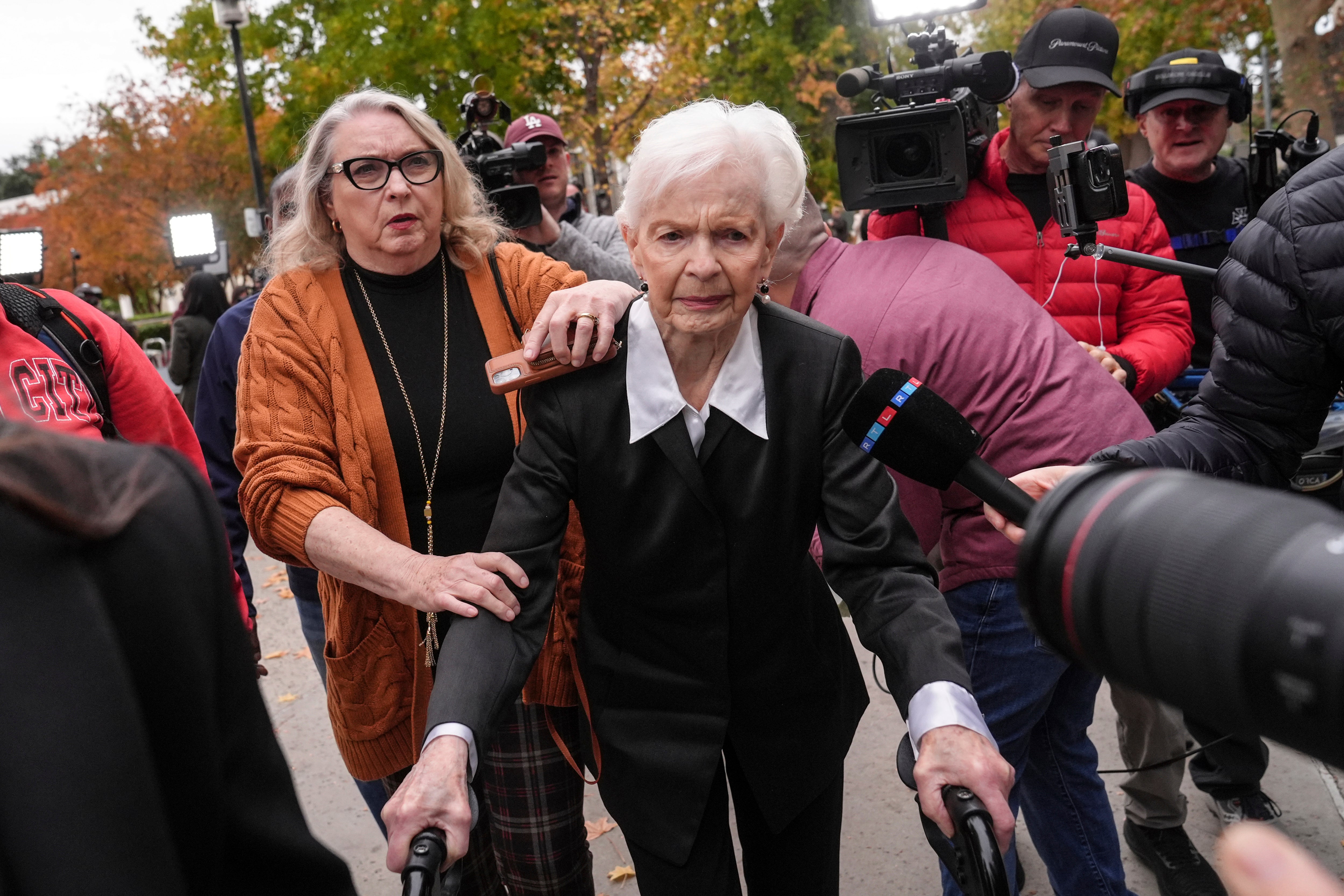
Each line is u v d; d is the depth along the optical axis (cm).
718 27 1584
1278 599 54
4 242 250
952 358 196
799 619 167
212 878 78
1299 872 48
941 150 227
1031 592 72
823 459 159
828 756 171
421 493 197
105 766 66
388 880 309
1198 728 136
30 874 63
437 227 196
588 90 1517
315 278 196
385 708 197
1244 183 351
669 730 165
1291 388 173
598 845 312
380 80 1500
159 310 4203
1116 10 1470
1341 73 730
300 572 258
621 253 385
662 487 157
